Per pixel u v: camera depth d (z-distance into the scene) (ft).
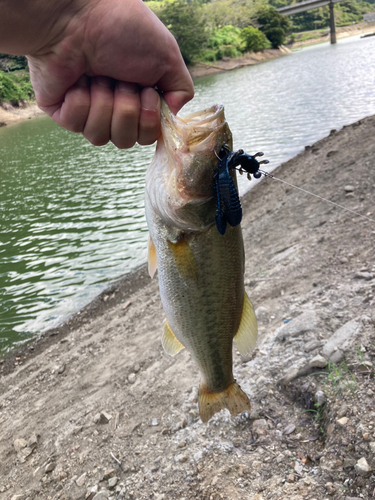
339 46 260.21
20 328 25.55
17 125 174.60
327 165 35.40
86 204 48.06
